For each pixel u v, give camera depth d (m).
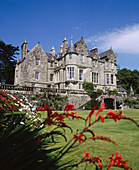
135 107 25.64
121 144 4.05
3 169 0.84
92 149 3.57
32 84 26.81
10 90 14.45
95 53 31.97
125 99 25.88
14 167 0.90
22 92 15.14
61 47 33.31
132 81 48.38
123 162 1.15
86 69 28.84
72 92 19.86
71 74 26.69
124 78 48.41
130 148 3.69
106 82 32.44
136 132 5.74
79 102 20.12
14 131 1.40
